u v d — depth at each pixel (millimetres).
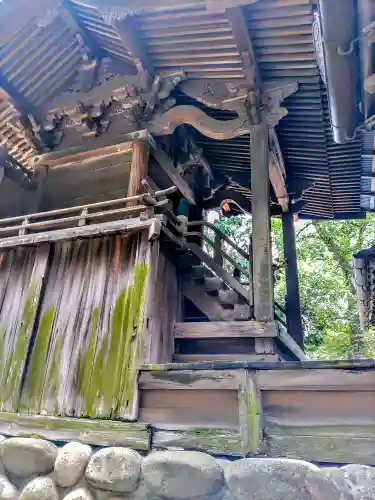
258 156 5262
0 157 7043
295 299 7652
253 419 3209
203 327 4930
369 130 4113
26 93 6914
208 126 5785
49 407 4102
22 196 6973
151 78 6109
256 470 2906
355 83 3479
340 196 8438
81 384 4051
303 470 2811
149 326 4102
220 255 6324
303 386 3170
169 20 5039
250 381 3346
